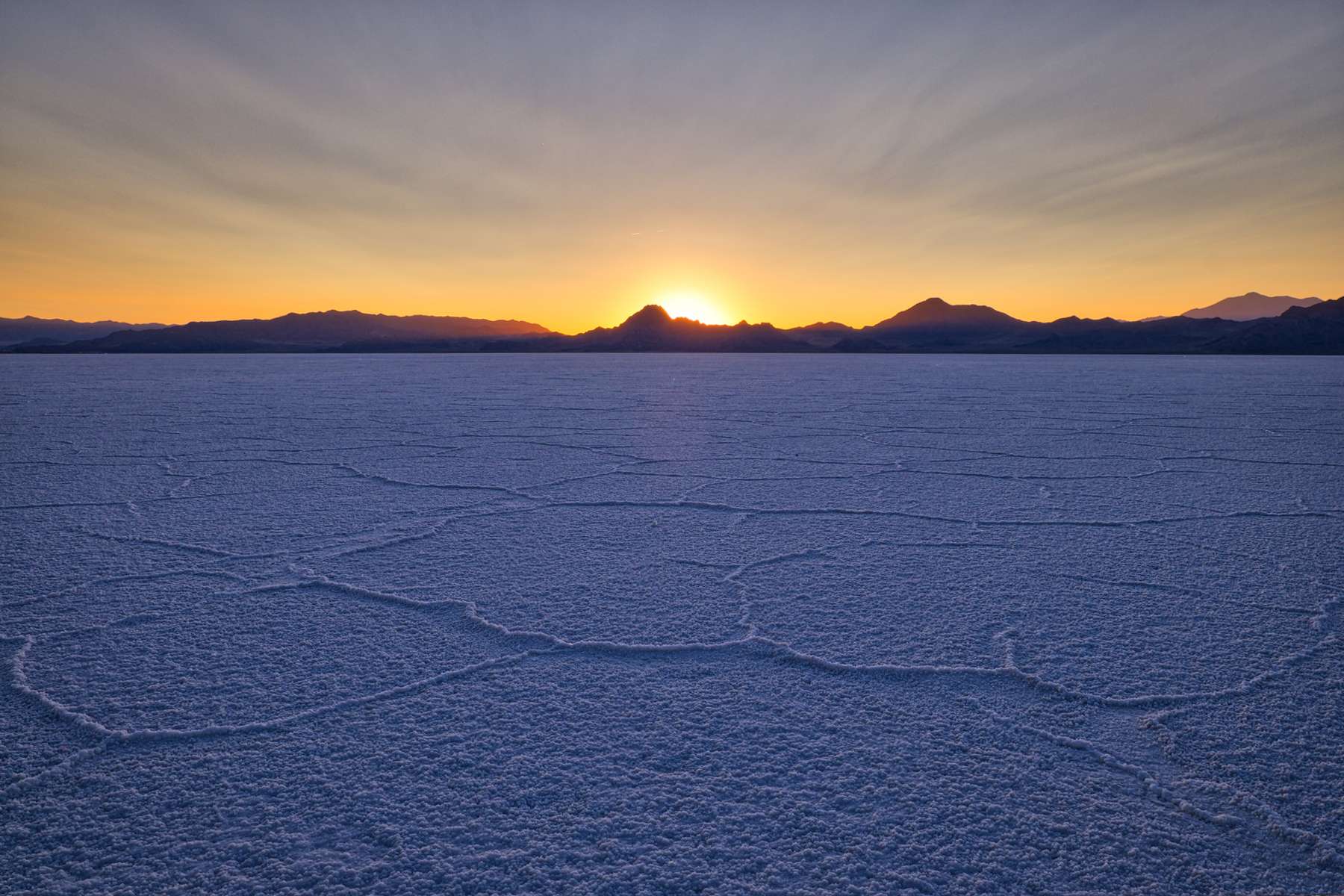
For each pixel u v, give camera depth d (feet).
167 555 11.70
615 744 6.22
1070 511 14.82
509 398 46.91
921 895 4.55
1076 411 37.17
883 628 8.68
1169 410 37.27
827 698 7.00
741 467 20.29
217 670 7.58
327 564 11.19
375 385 62.08
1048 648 8.08
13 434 27.37
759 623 8.81
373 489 17.16
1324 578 10.43
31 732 6.40
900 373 87.61
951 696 7.04
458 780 5.71
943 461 21.21
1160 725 6.48
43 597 9.71
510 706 6.85
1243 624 8.75
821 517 14.33
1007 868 4.78
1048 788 5.60
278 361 145.48
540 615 9.09
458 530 13.33
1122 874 4.72
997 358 181.98
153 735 6.31
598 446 24.66
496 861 4.85
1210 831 5.12
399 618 9.00
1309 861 4.83
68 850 4.95
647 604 9.48
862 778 5.72
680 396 49.24
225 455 22.45
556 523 13.87
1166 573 10.69
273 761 5.96
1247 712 6.68
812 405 41.70
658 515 14.55
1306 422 31.35
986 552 11.87
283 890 4.60
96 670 7.56
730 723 6.56
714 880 4.67
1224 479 18.21
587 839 5.06
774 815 5.30
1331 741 6.21
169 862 4.84
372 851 4.94
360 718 6.63
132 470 19.81
